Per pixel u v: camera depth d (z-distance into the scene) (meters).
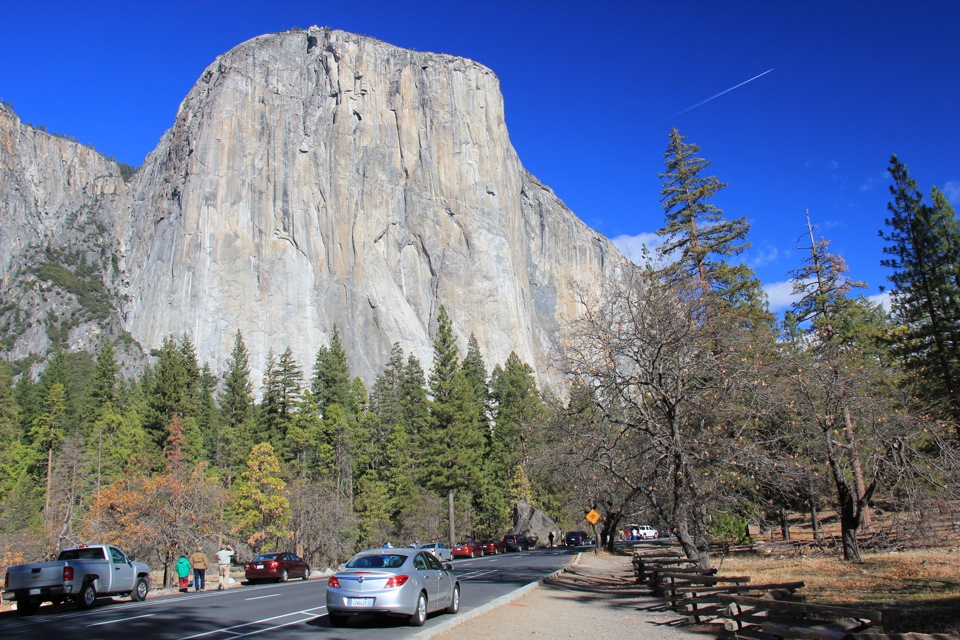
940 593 14.62
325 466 57.75
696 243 32.50
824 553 28.14
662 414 19.67
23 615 16.95
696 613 13.65
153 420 64.12
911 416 20.88
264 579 29.50
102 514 35.50
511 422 64.50
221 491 40.03
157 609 17.08
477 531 66.38
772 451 20.11
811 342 25.70
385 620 14.44
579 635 12.49
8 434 58.38
